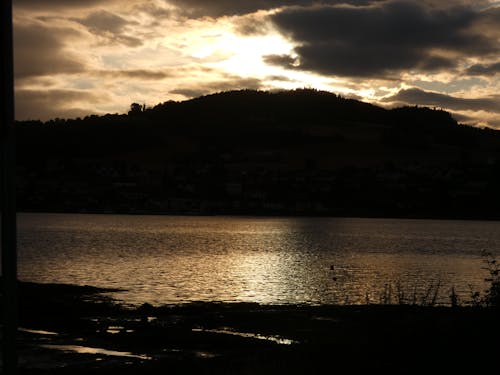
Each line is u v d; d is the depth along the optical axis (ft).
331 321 110.22
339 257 346.54
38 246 398.62
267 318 115.55
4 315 14.03
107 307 137.18
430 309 58.85
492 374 40.75
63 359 79.82
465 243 495.41
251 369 47.78
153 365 64.18
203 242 475.31
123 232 603.26
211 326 109.81
